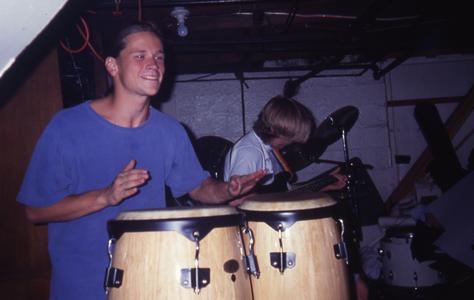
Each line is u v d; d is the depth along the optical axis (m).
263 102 5.81
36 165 1.54
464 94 5.88
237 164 2.50
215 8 3.49
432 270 4.64
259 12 3.56
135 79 1.60
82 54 3.12
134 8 2.91
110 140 1.63
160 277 1.31
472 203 4.58
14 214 2.54
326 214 1.75
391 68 5.36
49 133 1.55
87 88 3.16
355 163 4.59
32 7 0.77
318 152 4.51
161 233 1.33
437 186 5.54
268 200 1.80
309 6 3.56
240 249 1.44
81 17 2.65
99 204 1.42
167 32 3.88
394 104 5.86
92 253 1.58
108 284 1.38
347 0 3.44
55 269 1.60
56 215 1.51
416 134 5.87
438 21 3.89
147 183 1.72
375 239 5.56
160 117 1.78
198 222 1.33
